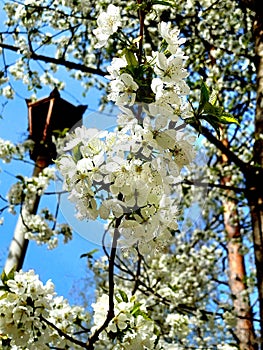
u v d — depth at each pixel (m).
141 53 1.52
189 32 5.70
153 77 1.46
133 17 5.20
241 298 6.43
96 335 1.80
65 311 2.27
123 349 1.82
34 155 4.75
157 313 5.26
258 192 4.60
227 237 7.06
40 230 4.68
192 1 4.78
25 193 4.81
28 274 1.89
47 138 4.30
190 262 6.37
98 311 1.94
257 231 4.45
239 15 5.21
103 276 5.55
